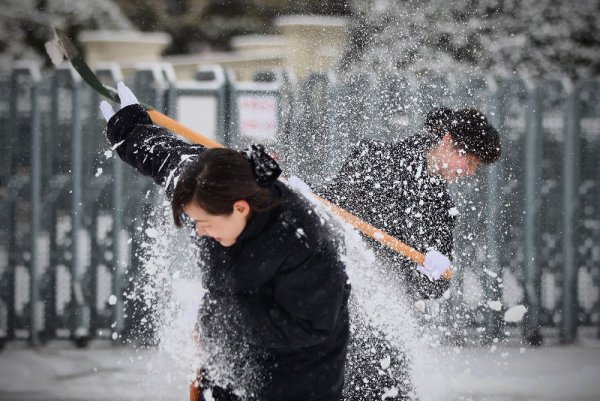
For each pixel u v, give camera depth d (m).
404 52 19.30
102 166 12.27
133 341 12.27
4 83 12.23
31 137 12.25
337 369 6.21
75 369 11.23
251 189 5.56
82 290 12.39
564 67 20.92
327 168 11.53
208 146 7.21
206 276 6.06
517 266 12.66
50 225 12.31
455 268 12.39
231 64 27.77
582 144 12.73
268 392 6.22
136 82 12.30
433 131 8.00
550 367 11.46
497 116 12.44
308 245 5.69
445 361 11.40
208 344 6.35
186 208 5.61
